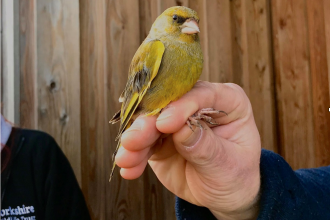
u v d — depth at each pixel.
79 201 0.46
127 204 0.53
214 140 0.30
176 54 0.32
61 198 0.45
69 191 0.46
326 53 0.72
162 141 0.34
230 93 0.33
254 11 0.73
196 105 0.30
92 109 0.53
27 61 0.51
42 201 0.44
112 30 0.54
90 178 0.52
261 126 0.71
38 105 0.50
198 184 0.33
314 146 0.74
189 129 0.29
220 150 0.31
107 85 0.53
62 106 0.51
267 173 0.33
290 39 0.75
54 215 0.44
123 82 0.54
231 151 0.32
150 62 0.33
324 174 0.42
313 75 0.74
